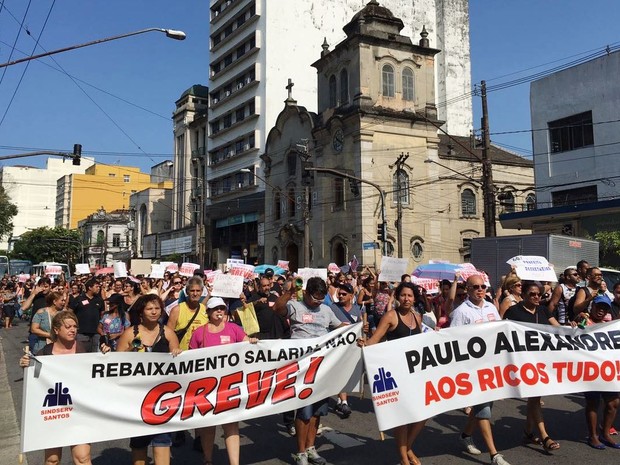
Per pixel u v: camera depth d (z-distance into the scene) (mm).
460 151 41844
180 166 69062
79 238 89812
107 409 5430
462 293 9602
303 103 53281
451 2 62719
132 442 5652
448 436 7363
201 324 6926
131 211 80375
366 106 34625
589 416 6773
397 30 36875
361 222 33938
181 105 69750
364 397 9750
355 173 34625
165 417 5641
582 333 6824
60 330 5461
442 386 6180
